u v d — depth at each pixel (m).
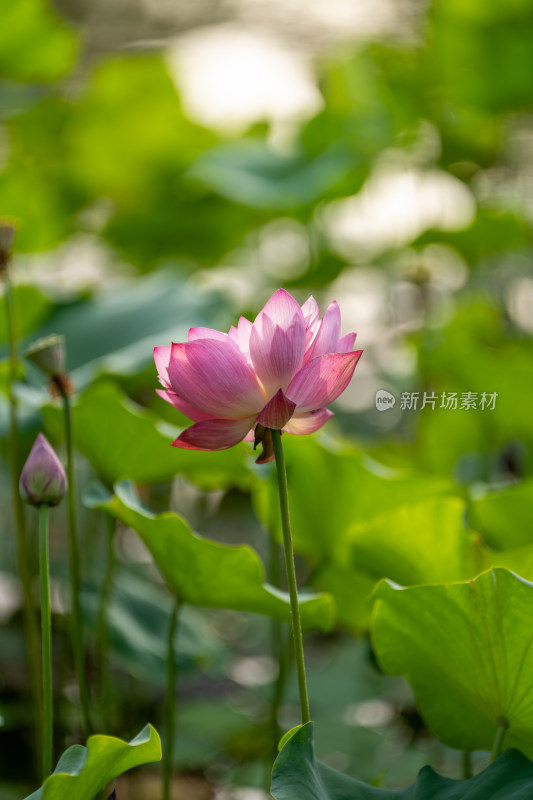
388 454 5.45
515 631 3.39
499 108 8.10
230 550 3.56
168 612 4.77
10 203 7.30
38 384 4.09
